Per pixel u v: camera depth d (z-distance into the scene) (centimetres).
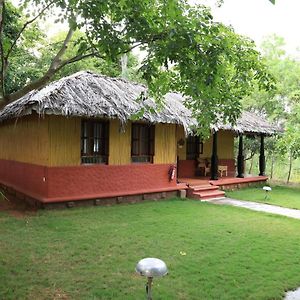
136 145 1231
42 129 1062
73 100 993
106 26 499
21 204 1105
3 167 1427
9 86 1531
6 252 658
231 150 1822
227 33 554
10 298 477
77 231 812
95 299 482
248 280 559
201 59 472
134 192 1191
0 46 527
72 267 593
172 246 721
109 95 1120
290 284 552
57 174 1041
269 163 2378
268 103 2020
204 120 640
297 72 1920
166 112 1190
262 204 1272
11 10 1112
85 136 1108
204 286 531
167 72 585
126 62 2016
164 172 1294
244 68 619
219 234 823
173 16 452
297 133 1662
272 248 727
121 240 751
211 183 1445
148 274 354
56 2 507
